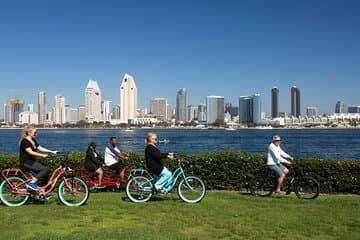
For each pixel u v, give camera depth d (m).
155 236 8.47
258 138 122.88
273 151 13.35
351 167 14.90
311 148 69.75
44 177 11.89
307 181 13.34
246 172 15.46
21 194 11.55
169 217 10.28
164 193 12.52
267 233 8.97
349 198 13.41
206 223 9.78
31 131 11.76
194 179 12.30
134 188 12.29
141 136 141.62
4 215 10.35
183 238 8.45
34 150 11.86
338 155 53.62
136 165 15.40
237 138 123.44
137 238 8.32
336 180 14.95
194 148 72.88
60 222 9.76
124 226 9.42
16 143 94.62
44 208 11.20
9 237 8.45
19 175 12.54
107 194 13.86
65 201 11.71
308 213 10.80
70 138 124.19
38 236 8.41
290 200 12.72
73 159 15.34
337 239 8.67
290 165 14.88
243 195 13.79
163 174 12.21
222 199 12.80
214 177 15.59
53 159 14.93
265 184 13.64
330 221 9.97
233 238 8.67
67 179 11.77
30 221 9.77
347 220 10.09
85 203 11.77
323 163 15.10
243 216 10.45
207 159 15.72
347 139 112.12
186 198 12.27
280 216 10.44
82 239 8.23
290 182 13.75
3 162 14.99
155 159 12.22
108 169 14.86
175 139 116.38
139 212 10.78
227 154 15.85
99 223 9.71
